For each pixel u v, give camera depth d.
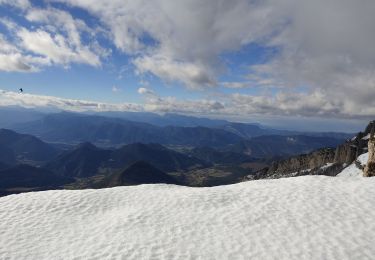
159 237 20.75
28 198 28.98
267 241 19.56
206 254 18.48
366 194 25.02
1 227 23.56
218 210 24.67
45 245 20.78
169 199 27.77
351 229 20.17
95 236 21.64
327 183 28.47
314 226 20.89
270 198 25.94
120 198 29.14
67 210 26.66
